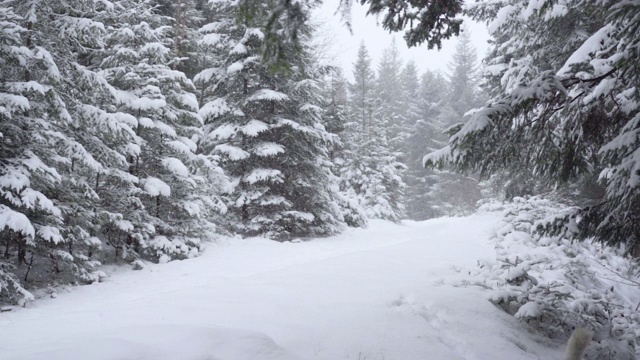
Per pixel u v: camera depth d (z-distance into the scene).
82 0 11.22
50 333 5.29
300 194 19.44
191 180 14.02
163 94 14.63
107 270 11.55
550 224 5.42
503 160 5.30
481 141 4.88
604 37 5.34
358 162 32.91
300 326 5.21
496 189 20.70
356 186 33.00
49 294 9.29
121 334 4.39
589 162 5.81
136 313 6.04
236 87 18.06
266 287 7.63
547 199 16.06
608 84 4.84
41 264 10.77
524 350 5.52
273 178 17.28
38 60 9.63
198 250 14.16
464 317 6.04
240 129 17.05
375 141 33.72
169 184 14.31
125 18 14.48
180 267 12.17
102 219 11.67
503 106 4.70
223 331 4.41
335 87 28.14
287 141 18.56
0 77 9.37
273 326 5.17
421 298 6.66
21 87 9.05
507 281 7.12
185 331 4.39
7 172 8.72
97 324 5.61
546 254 10.65
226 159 17.48
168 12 19.81
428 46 5.11
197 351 3.90
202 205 14.88
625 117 5.20
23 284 9.54
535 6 9.32
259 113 18.45
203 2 21.73
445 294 6.82
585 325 6.17
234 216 18.41
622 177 4.38
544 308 6.18
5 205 8.99
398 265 9.81
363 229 23.84
